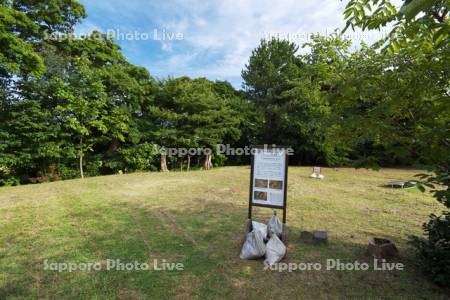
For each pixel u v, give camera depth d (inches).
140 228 170.7
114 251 135.3
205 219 191.2
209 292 99.8
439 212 209.8
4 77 402.3
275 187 143.6
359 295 97.9
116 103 526.0
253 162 148.9
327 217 196.5
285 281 107.5
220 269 117.2
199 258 127.8
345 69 99.2
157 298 95.7
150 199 259.0
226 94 817.5
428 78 70.6
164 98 609.6
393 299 95.1
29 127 392.8
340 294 98.6
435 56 71.4
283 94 698.2
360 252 134.6
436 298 95.6
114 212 209.5
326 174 490.6
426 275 109.0
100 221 185.3
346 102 91.0
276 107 733.3
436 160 71.8
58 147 427.5
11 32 378.6
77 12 490.0
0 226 173.8
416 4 37.1
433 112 74.1
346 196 273.3
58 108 411.2
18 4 417.7
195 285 104.5
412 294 98.1
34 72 393.1
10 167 397.1
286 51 789.2
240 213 207.8
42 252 134.0
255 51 829.2
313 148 673.6
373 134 81.9
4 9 347.6
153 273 113.6
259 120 757.9
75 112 437.1
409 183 68.6
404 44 76.3
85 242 147.0
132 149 542.6
